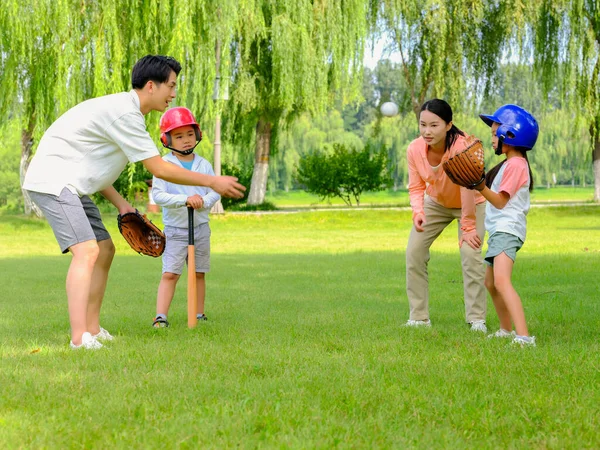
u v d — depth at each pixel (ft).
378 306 21.52
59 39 60.95
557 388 11.05
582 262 35.14
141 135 14.78
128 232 16.65
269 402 10.08
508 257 15.23
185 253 18.58
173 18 62.54
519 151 15.64
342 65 79.92
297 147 234.58
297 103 83.56
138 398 10.32
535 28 88.22
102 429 8.93
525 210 15.55
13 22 59.36
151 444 8.36
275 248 50.01
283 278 30.01
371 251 46.21
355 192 112.68
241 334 16.28
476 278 17.72
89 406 9.87
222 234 67.00
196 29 67.82
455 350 14.23
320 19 78.28
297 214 87.25
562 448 8.40
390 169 114.01
